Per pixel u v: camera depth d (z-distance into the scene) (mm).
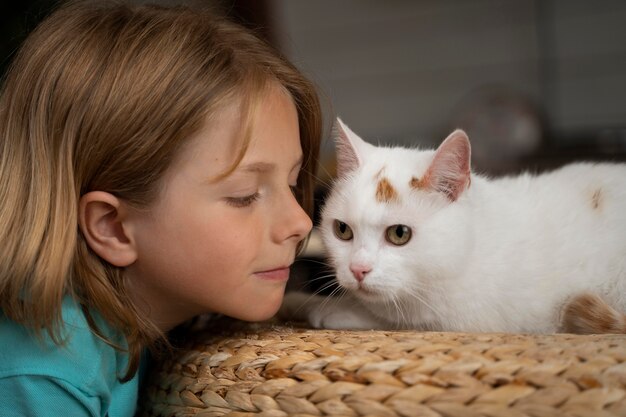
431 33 1960
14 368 858
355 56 2031
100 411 892
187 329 999
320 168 1150
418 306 1021
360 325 1027
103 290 886
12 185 888
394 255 999
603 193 1061
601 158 1586
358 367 823
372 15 1995
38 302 855
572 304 992
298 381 841
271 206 899
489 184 1075
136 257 893
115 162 871
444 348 826
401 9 1969
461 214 1004
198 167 869
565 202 1056
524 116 1777
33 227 870
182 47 888
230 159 871
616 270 1019
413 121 2018
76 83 881
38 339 858
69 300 879
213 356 904
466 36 1925
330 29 2025
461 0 1907
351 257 1008
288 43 1691
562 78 1816
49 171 877
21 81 904
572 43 1800
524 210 1046
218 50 898
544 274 1017
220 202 875
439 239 990
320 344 875
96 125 872
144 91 869
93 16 919
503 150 1755
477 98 1877
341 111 2062
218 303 899
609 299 1021
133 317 896
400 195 997
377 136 2039
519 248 1020
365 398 807
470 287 1008
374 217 996
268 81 910
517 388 779
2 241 874
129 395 919
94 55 888
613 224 1039
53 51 900
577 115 1801
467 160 995
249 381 861
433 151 1056
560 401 767
